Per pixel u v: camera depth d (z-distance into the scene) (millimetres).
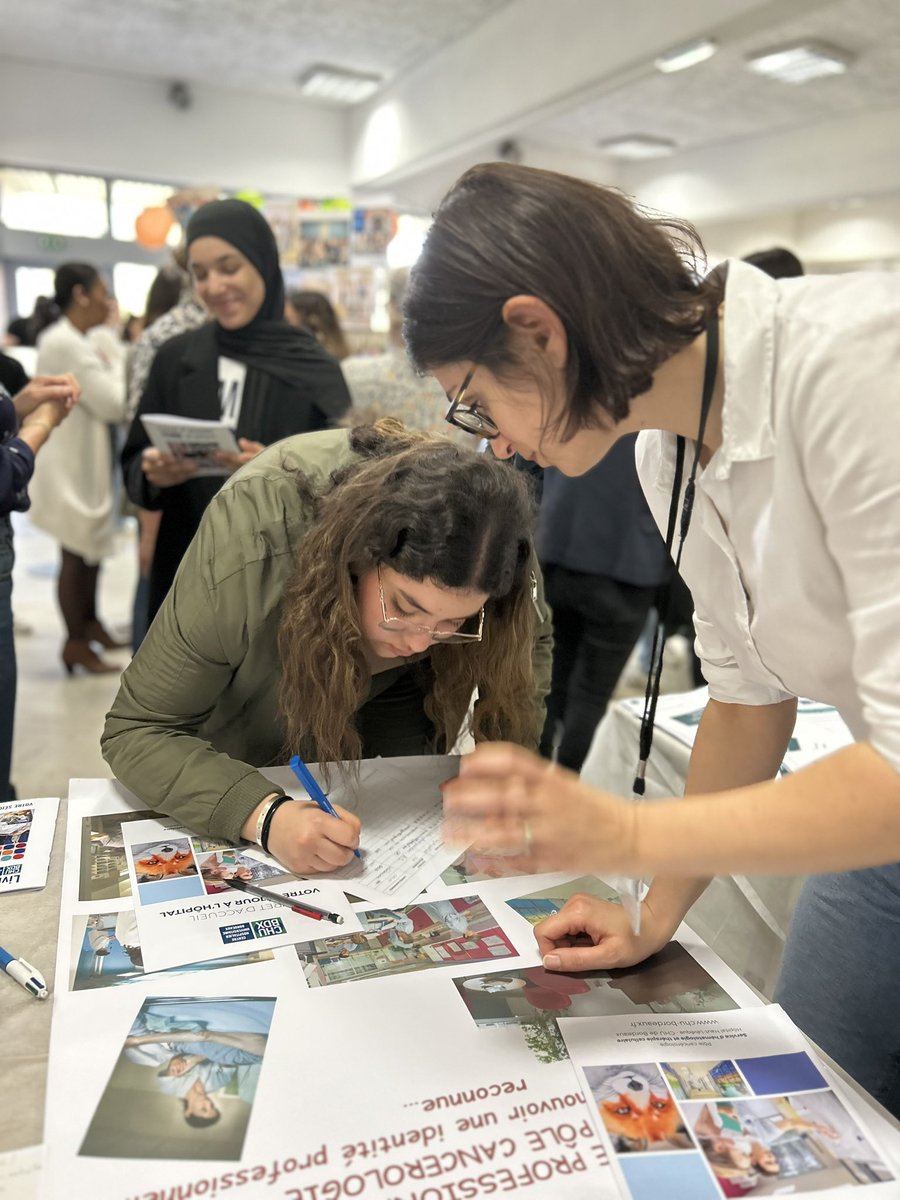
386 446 1080
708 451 745
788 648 777
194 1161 611
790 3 3373
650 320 650
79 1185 589
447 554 885
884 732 581
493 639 1110
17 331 5070
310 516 1063
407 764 1193
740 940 1445
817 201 6480
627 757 1628
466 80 5145
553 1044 740
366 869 972
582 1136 654
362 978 800
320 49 5418
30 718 3061
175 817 1019
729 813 617
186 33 5207
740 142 6812
